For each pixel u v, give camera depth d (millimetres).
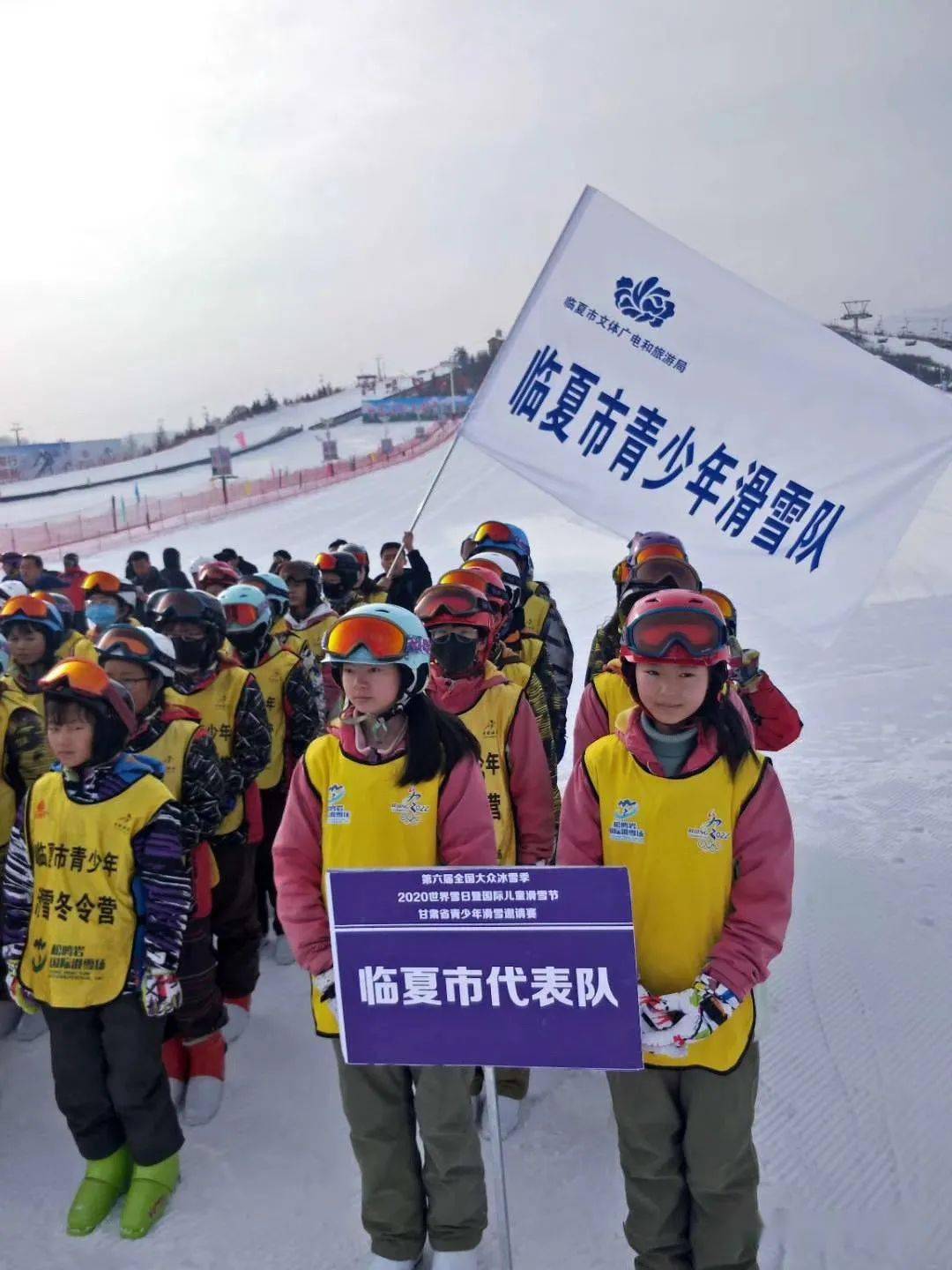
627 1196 2562
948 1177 3090
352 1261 2885
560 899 2125
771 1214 2959
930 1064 3678
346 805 2697
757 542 4230
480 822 2730
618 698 3471
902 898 5043
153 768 3080
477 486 35188
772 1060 3756
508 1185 3178
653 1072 2434
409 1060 2234
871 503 4094
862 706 8922
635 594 3699
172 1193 3191
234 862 4148
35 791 3090
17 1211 3160
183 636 4004
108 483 59531
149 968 2953
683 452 4281
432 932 2193
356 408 86625
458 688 3457
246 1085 3830
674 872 2434
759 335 4191
